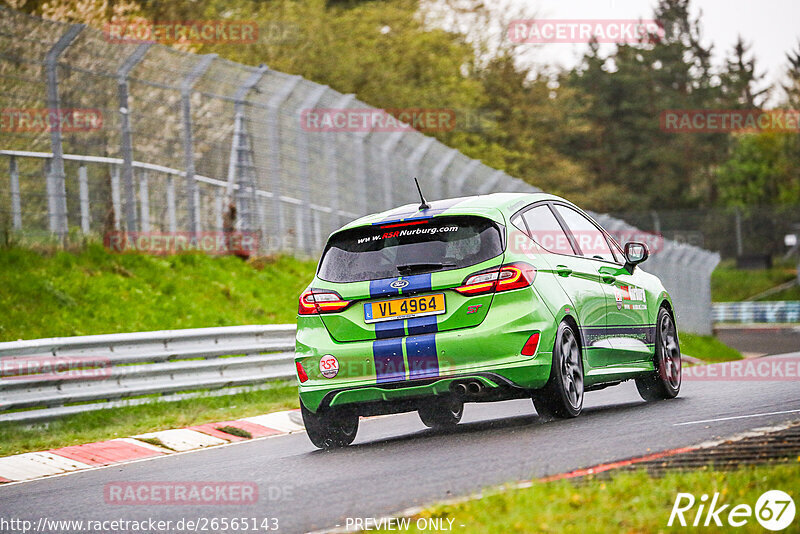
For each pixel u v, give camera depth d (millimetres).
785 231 160000
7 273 34844
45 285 34906
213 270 43188
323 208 50594
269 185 47312
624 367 22047
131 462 21000
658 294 24406
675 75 194375
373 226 19781
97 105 39625
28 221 37594
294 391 30891
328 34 89938
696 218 163500
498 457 16047
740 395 23094
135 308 36719
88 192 39688
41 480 19391
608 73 186125
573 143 182375
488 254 18844
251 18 83938
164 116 42312
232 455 20703
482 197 20406
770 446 14625
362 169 52125
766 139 188625
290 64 83938
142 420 25562
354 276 19359
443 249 19062
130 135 40594
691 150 185375
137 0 65625
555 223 21219
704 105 193750
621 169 183000
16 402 24031
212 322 38531
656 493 11750
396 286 18906
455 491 13562
